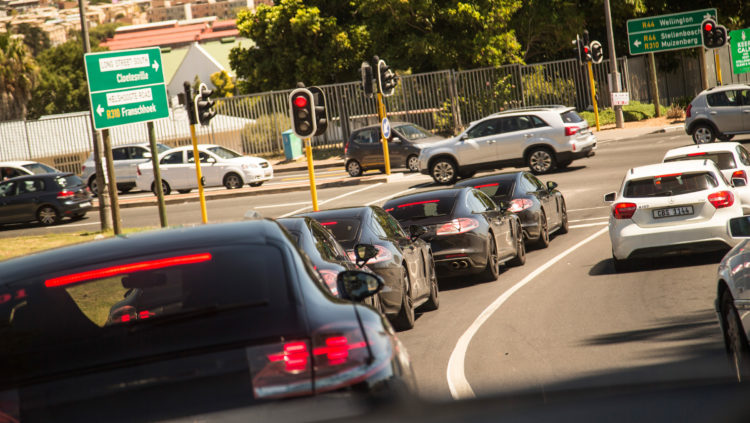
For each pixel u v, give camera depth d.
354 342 9.21
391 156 91.81
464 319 28.80
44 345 9.40
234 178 92.00
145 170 93.81
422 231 31.56
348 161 93.94
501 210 40.06
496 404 9.30
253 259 10.65
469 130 79.31
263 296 9.84
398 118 123.25
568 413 9.20
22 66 166.00
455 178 79.69
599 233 48.56
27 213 82.12
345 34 129.50
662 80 132.50
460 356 22.39
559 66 124.00
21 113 166.88
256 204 80.56
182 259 10.66
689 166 34.84
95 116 51.59
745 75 132.38
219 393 8.55
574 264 38.97
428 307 32.00
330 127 126.62
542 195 47.72
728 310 15.94
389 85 85.62
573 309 27.81
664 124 104.25
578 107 123.06
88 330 9.57
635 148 84.69
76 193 83.69
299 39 133.00
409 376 9.44
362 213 28.27
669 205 33.75
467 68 127.25
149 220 76.50
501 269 41.16
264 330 9.23
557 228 49.59
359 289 13.45
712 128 80.62
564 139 75.88
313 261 20.50
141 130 127.38
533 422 9.09
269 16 133.00
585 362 19.47
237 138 127.44
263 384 8.63
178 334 9.27
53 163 131.12
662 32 114.00
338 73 135.12
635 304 27.30
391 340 9.70
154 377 8.75
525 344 23.08
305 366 8.84
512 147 77.38
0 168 104.81
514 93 122.62
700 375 13.22
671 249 33.59
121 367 8.90
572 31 126.19
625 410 9.20
